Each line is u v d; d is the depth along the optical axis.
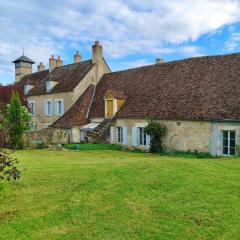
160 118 27.12
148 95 30.70
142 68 35.38
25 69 55.97
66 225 7.86
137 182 10.71
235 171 12.78
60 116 39.31
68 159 17.67
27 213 8.49
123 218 8.23
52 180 11.06
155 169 12.27
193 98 26.66
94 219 8.16
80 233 7.48
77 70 40.97
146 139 28.62
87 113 36.44
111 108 32.91
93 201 9.21
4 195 9.68
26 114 31.66
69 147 29.89
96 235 7.41
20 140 30.14
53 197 9.54
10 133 30.03
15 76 56.53
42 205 8.98
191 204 9.20
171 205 9.08
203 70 28.97
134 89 33.06
